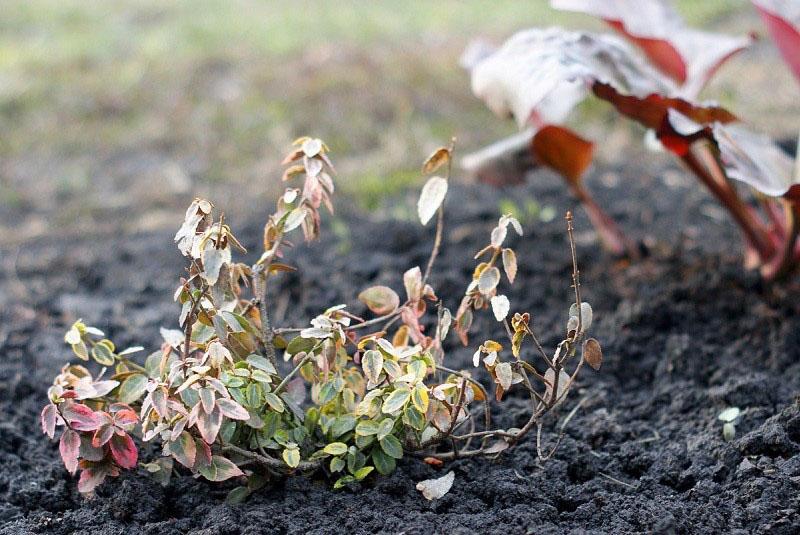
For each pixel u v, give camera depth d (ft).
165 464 5.48
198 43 12.21
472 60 6.48
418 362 5.34
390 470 5.45
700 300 6.26
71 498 5.54
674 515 5.32
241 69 10.91
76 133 9.57
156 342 6.32
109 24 13.62
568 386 5.43
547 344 6.13
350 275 6.64
